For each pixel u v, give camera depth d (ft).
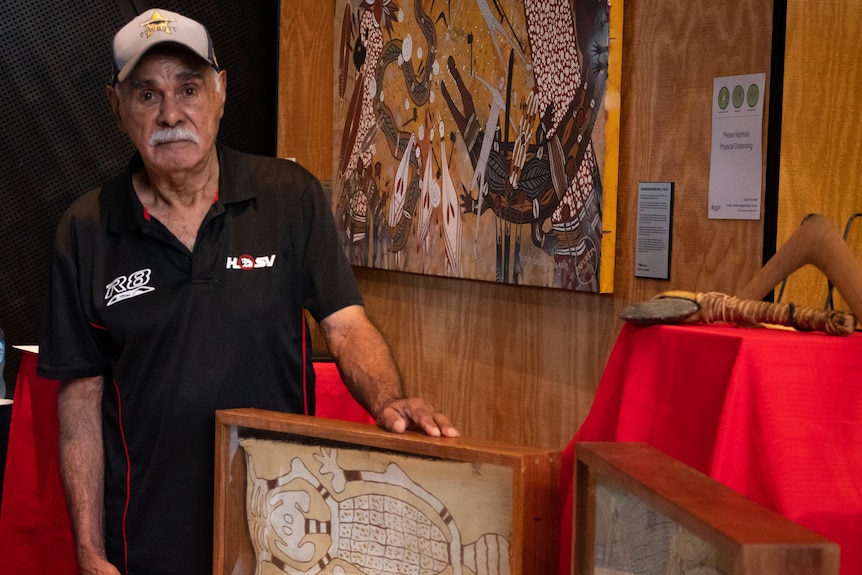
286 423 4.00
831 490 3.90
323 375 7.71
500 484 3.43
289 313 5.65
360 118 10.82
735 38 6.27
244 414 4.16
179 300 5.40
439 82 9.21
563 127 7.51
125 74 5.32
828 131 6.12
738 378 3.96
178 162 5.27
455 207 9.02
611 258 7.20
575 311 7.79
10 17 11.00
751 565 1.99
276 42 12.18
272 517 4.11
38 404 7.32
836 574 2.00
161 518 5.36
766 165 6.06
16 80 11.08
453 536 3.56
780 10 5.92
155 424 5.38
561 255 7.59
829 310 4.28
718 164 6.41
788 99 5.99
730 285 6.34
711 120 6.46
